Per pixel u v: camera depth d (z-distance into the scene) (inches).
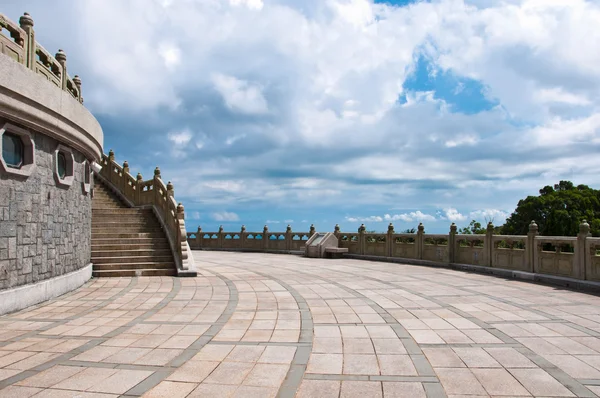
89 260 482.0
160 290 394.9
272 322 268.7
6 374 177.2
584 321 270.1
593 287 387.5
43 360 195.2
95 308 313.7
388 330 247.9
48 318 280.8
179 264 508.4
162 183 639.8
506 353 204.4
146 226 623.8
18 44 311.9
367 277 496.1
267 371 180.5
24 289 310.2
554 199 1209.4
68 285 384.8
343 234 855.7
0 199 287.7
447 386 163.6
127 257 519.2
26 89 293.1
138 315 290.2
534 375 175.0
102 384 166.4
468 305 322.7
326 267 621.3
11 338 232.4
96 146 459.2
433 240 658.2
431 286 421.7
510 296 362.6
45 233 346.0
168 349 211.8
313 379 171.5
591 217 1137.4
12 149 305.9
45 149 344.2
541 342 222.8
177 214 538.0
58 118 342.3
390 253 739.4
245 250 1035.3
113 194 845.2
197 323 266.5
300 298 353.7
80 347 215.5
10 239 298.2
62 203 379.2
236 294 373.7
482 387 162.7
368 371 180.4
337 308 312.0
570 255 424.8
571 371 179.6
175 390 160.6
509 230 1306.6
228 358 197.6
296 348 213.0
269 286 420.5
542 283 442.6
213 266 633.6
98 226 608.1
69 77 411.5
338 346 216.2
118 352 207.2
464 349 210.8
